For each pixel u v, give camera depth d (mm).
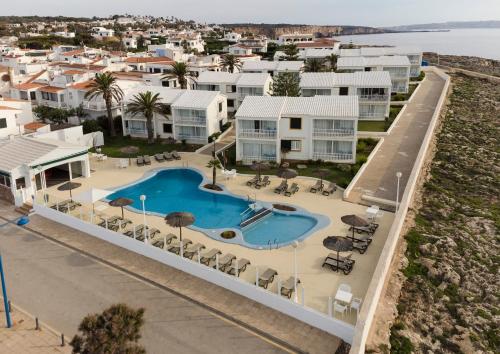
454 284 28766
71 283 26281
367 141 57156
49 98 74562
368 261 28422
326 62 106500
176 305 24047
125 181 44969
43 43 168250
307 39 186125
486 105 82500
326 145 48750
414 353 22188
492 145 60125
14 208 38188
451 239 33812
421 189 43531
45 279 26734
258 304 24078
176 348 20656
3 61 104625
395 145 56406
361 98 69312
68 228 34000
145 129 62344
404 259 30266
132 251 30203
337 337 21453
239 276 26531
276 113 48094
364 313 21234
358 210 36750
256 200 39344
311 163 48812
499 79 110500
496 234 36125
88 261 28953
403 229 34438
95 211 36625
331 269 27312
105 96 61062
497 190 45562
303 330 21969
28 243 31625
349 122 47312
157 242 30047
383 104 69000
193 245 29219
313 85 70250
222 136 60812
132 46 184250
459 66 149875
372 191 40750
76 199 33875
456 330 24594
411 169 47125
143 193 42406
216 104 60750
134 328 15383
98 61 99562
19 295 24984
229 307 23859
